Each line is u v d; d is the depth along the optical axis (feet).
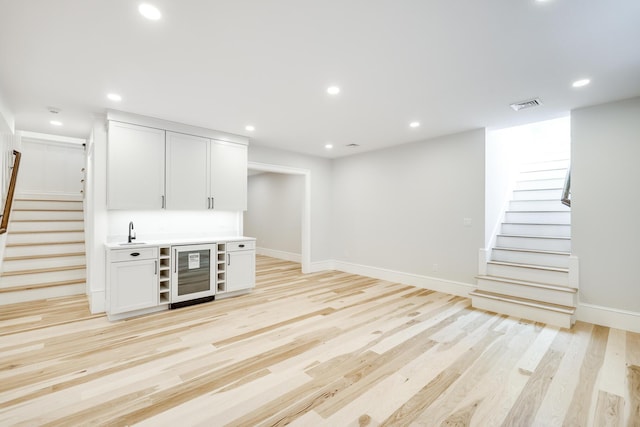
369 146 17.03
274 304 12.76
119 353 8.25
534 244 13.60
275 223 25.88
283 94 9.75
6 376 7.04
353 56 7.45
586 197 10.77
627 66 7.82
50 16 5.86
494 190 14.53
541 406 6.19
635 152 9.93
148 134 11.96
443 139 14.87
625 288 10.12
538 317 10.85
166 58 7.55
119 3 5.51
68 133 14.40
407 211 16.37
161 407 6.03
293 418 5.76
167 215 13.46
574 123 11.00
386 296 14.05
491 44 6.86
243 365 7.71
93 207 11.35
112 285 10.47
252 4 5.56
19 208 16.52
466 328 10.22
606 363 7.89
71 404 6.08
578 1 5.38
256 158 16.65
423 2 5.47
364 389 6.73
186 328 10.06
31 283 12.80
